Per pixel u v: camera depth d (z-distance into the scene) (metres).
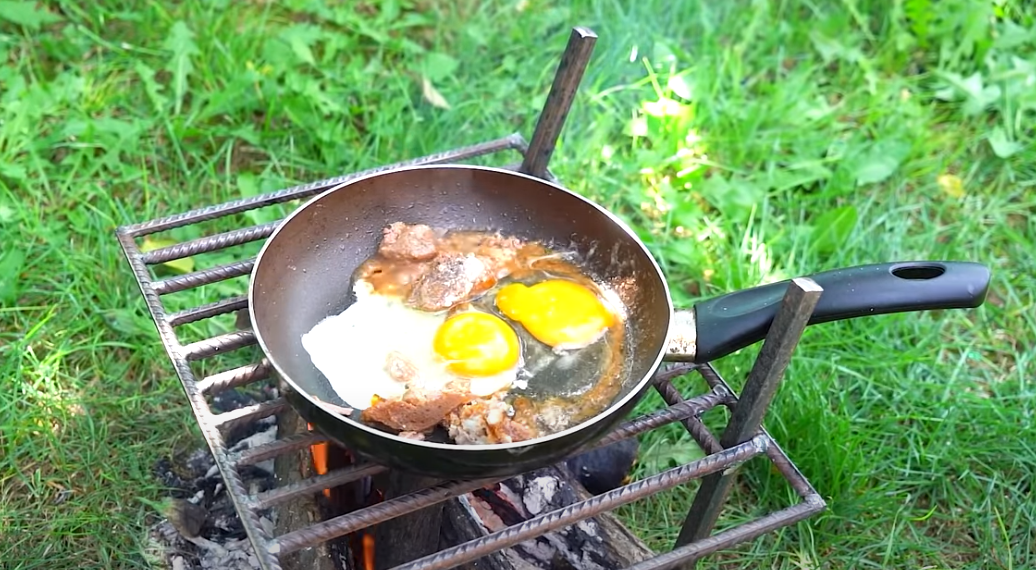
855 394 1.17
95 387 1.09
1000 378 1.21
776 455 0.79
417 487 0.82
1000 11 1.65
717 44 1.57
